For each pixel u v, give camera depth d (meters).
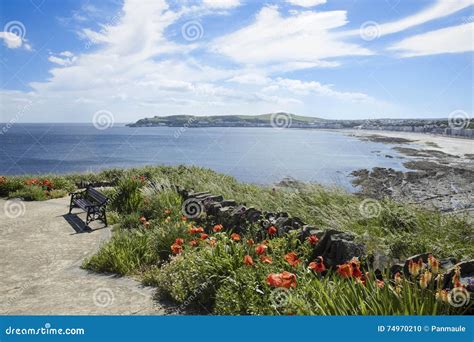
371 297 3.39
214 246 5.56
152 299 5.32
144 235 7.55
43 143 91.06
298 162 30.91
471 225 6.08
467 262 3.65
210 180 13.14
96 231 9.45
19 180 16.12
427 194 13.07
